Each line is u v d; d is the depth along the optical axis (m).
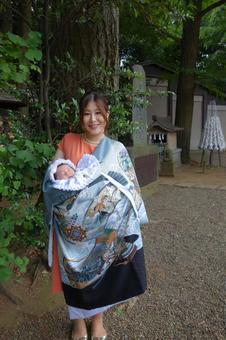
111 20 3.79
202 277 3.14
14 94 3.11
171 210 5.39
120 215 2.04
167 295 2.84
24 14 3.25
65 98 3.56
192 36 10.22
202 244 3.94
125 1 3.17
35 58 2.34
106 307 2.21
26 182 2.42
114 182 2.02
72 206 1.99
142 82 5.12
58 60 3.38
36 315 2.56
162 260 3.50
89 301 2.15
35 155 2.36
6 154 2.30
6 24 4.69
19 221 2.51
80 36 3.70
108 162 2.05
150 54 12.52
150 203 5.83
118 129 3.33
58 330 2.42
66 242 2.08
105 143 2.11
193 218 4.96
